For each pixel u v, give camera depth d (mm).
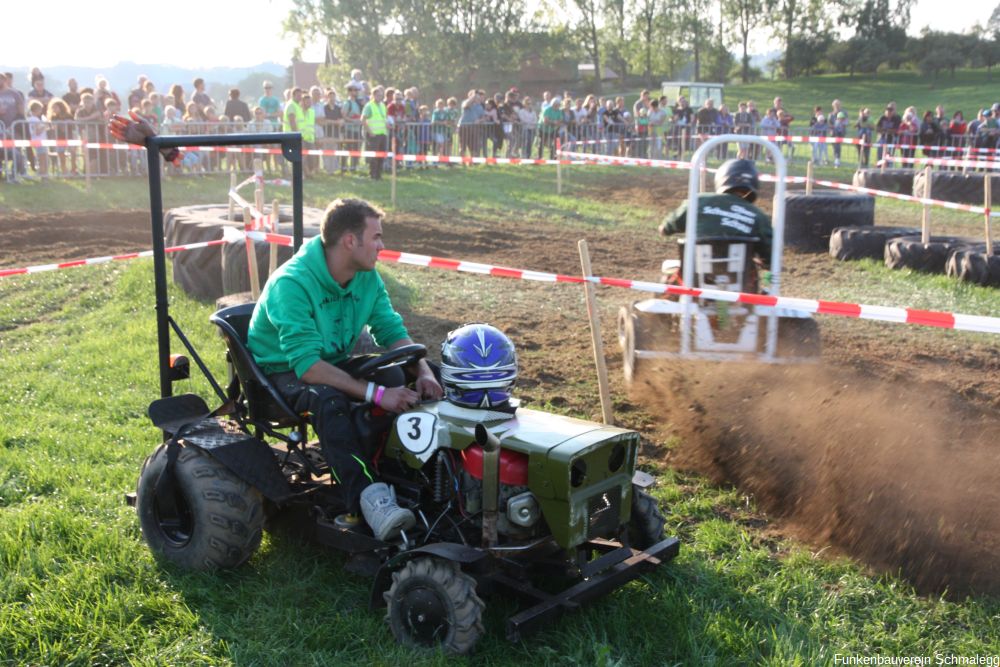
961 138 26844
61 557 4082
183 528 4121
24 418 5891
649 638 3588
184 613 3672
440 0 62531
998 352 7922
